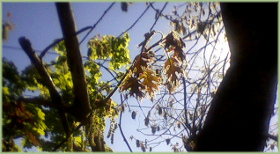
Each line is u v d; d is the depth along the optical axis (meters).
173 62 4.02
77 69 3.46
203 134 2.26
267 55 2.24
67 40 3.17
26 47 3.31
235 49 2.33
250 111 2.17
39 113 3.59
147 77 4.03
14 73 3.57
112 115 4.36
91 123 4.12
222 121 2.19
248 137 2.16
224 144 2.16
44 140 4.08
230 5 2.35
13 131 3.30
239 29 2.30
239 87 2.21
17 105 3.35
